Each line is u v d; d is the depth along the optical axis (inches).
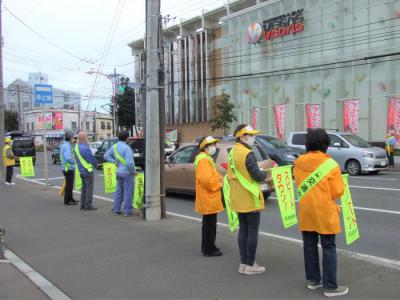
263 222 354.6
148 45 348.2
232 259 239.9
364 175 706.8
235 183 211.9
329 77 1129.4
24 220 368.2
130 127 2338.8
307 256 188.9
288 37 1254.9
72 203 454.6
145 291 194.2
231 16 1491.1
